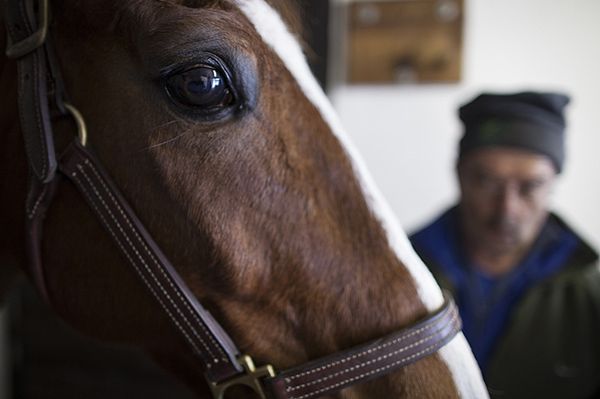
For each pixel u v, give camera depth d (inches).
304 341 17.3
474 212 34.3
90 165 16.5
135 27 15.8
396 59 52.4
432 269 35.9
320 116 17.4
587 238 50.6
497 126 32.7
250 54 16.0
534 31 50.7
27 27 16.7
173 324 17.1
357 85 54.4
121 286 17.6
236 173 16.2
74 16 16.6
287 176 16.6
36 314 53.7
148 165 16.2
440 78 51.7
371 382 16.9
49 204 17.3
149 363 53.2
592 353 34.7
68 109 16.5
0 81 18.4
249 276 16.6
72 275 17.9
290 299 17.0
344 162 17.4
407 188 54.3
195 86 15.5
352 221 17.2
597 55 49.4
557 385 34.4
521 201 33.1
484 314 35.4
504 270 35.8
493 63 51.7
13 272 22.3
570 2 49.7
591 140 50.0
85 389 54.1
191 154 16.0
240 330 17.3
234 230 16.3
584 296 35.1
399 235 17.9
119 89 16.3
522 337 34.2
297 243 16.7
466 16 51.5
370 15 52.7
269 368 17.2
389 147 54.4
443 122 52.9
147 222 16.6
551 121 32.8
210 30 15.3
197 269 16.8
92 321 18.3
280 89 16.8
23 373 54.9
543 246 35.7
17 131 17.6
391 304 17.1
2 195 18.8
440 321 17.3
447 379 17.1
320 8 52.3
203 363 17.6
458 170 35.7
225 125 16.1
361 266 17.1
